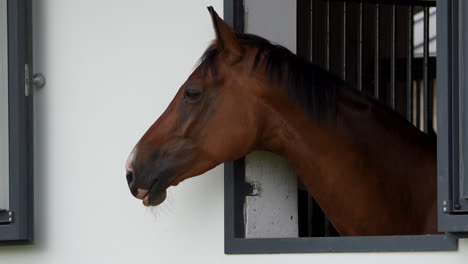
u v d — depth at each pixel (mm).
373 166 6438
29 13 6836
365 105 6480
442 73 5570
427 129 8359
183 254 6555
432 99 10219
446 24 5562
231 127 6160
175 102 6203
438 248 5680
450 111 5547
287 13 6680
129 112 6715
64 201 6836
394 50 8266
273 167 6574
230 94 6172
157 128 6188
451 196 5539
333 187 6391
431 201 6453
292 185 6625
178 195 6582
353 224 6469
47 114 6887
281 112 6254
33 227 6801
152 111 6656
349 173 6387
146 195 6145
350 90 6480
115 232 6723
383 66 9844
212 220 6477
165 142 6156
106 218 6746
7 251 6934
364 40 9641
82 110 6812
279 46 6332
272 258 6230
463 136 5527
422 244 5738
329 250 6031
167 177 6145
